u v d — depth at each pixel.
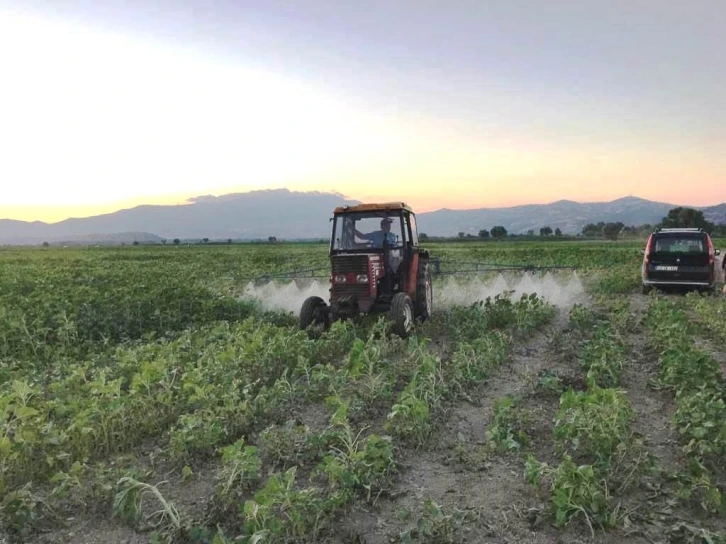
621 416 4.82
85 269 26.73
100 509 4.20
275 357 7.49
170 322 11.87
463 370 7.00
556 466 4.77
